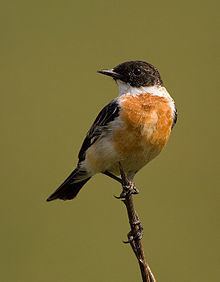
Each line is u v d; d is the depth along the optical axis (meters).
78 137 15.86
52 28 17.80
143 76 10.41
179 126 16.16
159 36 17.31
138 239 8.82
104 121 10.12
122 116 9.99
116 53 17.17
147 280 8.68
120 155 10.12
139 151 10.11
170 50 17.06
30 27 17.88
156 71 10.52
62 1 18.19
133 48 17.16
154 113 10.03
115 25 17.64
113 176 10.51
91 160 10.36
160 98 10.20
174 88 16.61
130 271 14.18
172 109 10.24
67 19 17.95
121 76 10.54
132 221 8.95
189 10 17.77
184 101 16.44
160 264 14.22
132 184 9.38
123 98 10.18
